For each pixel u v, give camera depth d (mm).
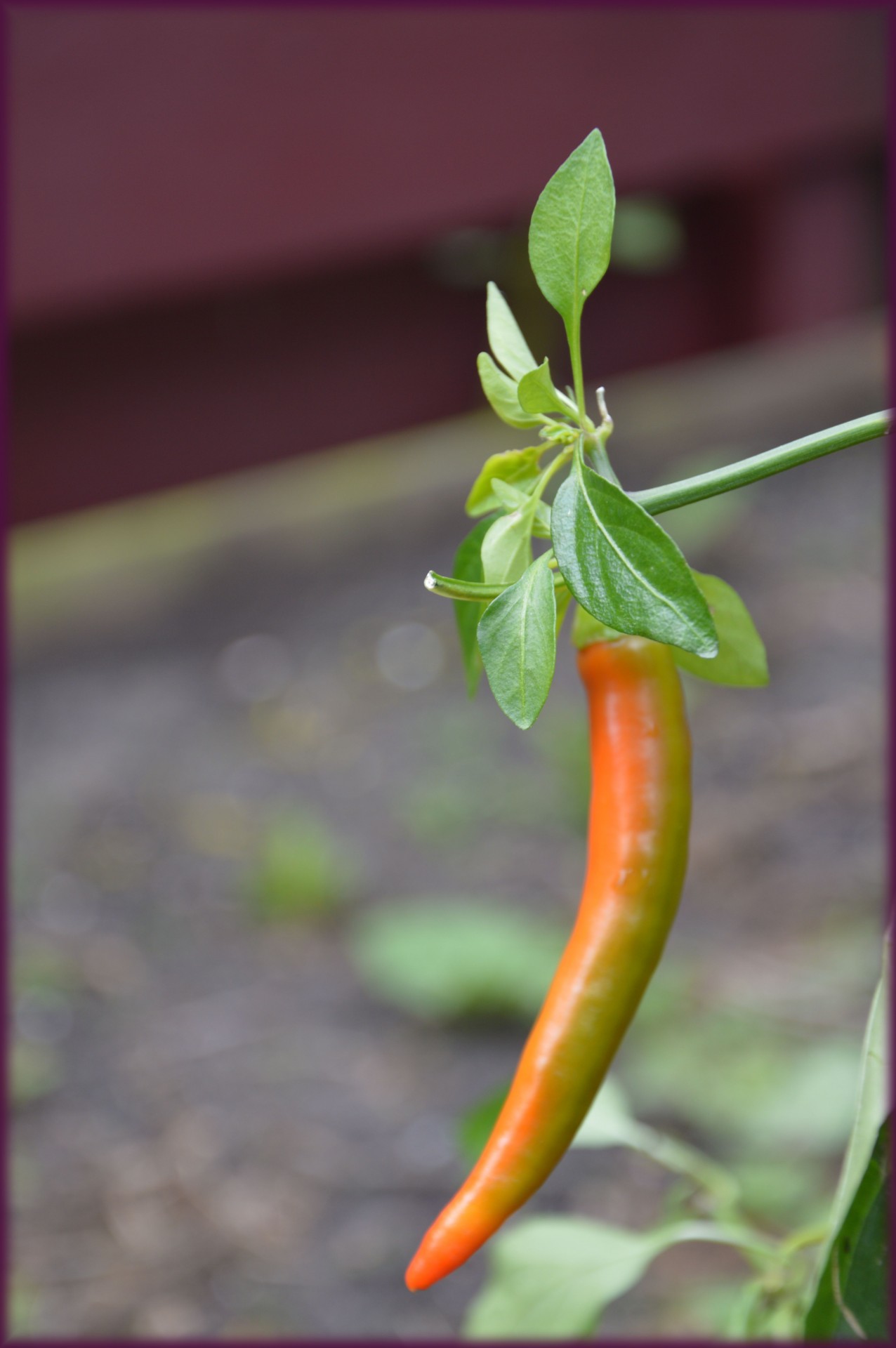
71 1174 2176
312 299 3910
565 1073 641
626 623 598
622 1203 2020
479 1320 832
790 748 2977
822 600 3418
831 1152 1967
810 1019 2221
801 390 4070
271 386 3922
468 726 3346
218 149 3498
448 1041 2451
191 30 3420
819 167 4090
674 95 3889
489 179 3762
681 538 3688
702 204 4129
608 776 652
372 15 3564
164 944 2750
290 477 3963
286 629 3756
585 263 623
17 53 3275
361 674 3570
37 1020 2535
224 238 3547
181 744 3377
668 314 4180
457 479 4000
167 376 3805
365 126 3615
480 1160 644
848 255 4188
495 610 615
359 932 2693
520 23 3701
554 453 1975
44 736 3445
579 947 646
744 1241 819
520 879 2818
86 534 3807
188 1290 1934
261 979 2643
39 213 3365
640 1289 1850
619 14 3799
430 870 2877
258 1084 2361
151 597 3824
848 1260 666
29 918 2840
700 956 2439
